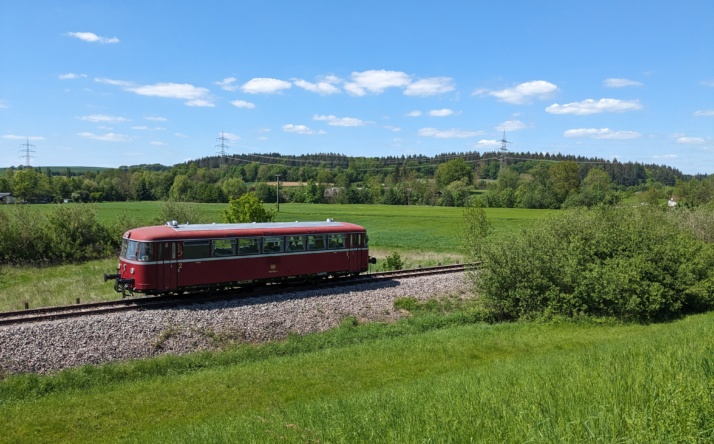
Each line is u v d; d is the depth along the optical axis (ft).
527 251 80.89
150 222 170.50
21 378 51.24
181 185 432.25
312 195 456.04
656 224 93.97
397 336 71.97
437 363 55.42
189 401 47.09
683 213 127.85
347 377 51.88
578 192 387.14
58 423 43.01
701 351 30.73
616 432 18.74
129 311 68.39
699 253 86.38
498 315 82.38
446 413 24.93
